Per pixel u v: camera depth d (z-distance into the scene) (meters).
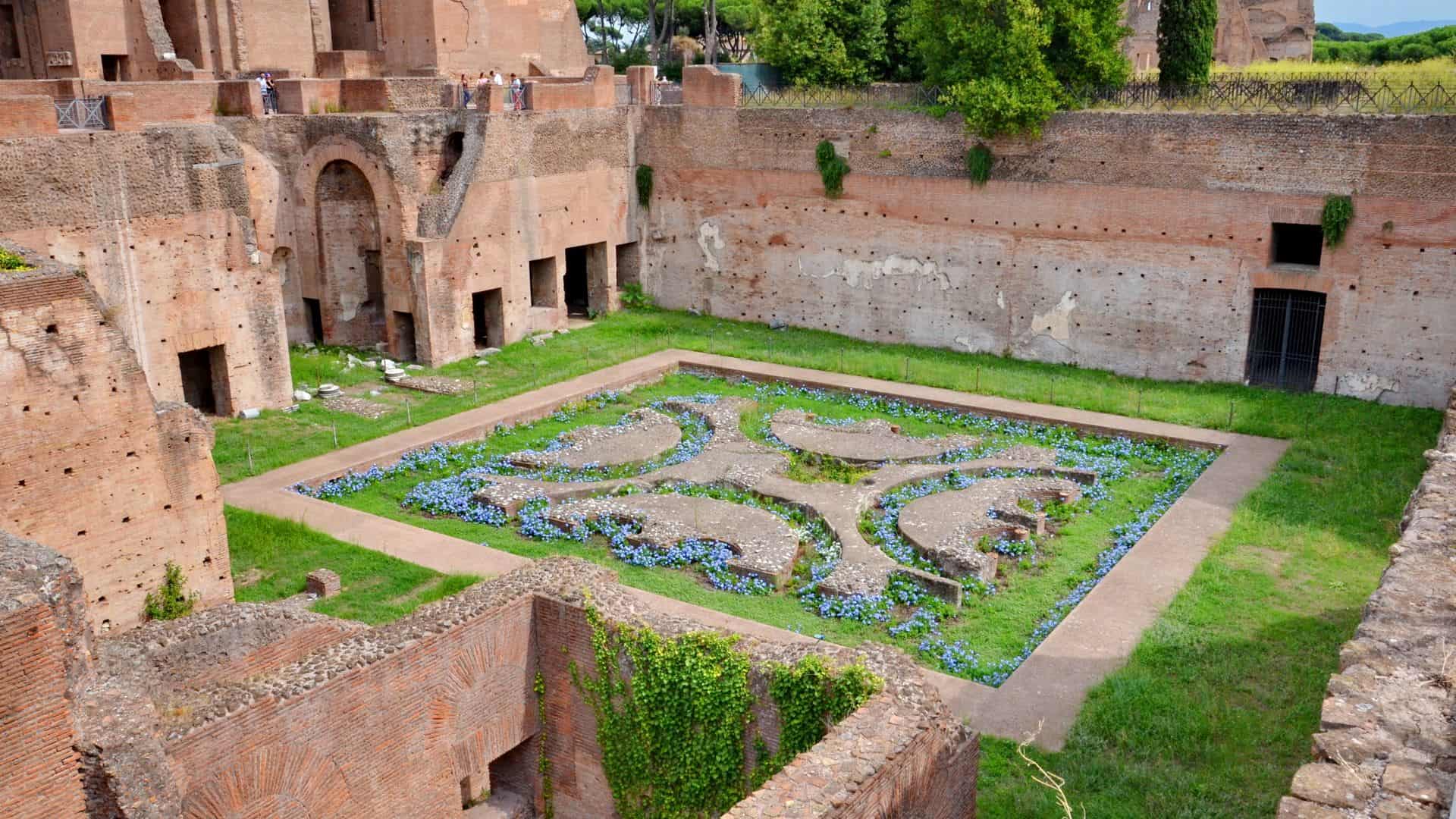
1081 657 18.03
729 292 40.56
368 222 35.88
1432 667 9.34
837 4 44.31
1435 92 30.11
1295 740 15.36
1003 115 32.88
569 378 33.91
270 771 12.77
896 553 21.95
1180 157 31.61
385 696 13.80
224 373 29.91
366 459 27.30
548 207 37.88
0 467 17.34
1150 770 14.83
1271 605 19.53
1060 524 23.83
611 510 23.80
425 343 34.72
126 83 28.69
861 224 37.19
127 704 12.06
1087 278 33.81
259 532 22.91
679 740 14.56
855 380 33.41
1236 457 26.91
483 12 43.72
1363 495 24.11
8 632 10.41
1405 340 29.69
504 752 15.47
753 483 25.27
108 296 26.77
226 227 29.17
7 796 10.53
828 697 13.32
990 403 31.12
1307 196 30.12
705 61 55.62
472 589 15.82
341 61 42.34
